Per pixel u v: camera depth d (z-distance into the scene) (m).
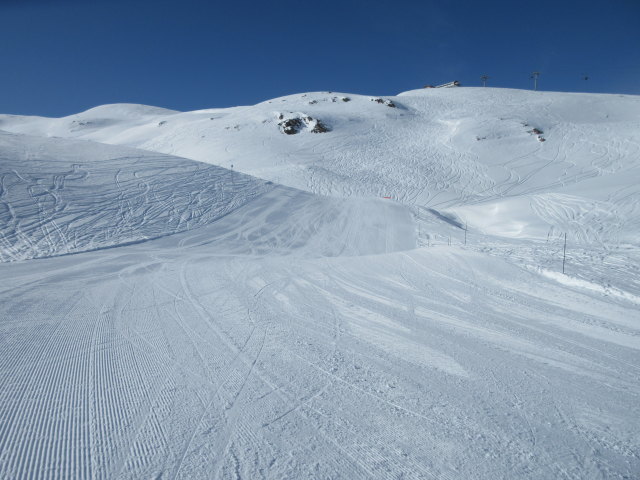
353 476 2.24
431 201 33.12
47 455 2.47
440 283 7.48
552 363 3.84
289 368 3.73
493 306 5.93
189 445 2.54
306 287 7.45
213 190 22.39
